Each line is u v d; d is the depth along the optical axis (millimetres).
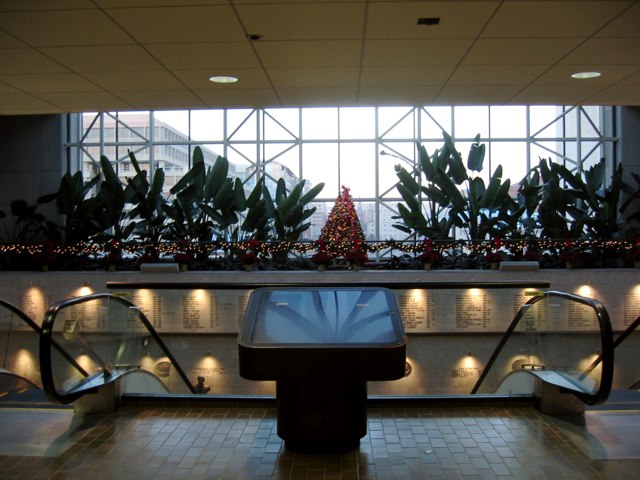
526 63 6547
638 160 13664
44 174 14094
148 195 11484
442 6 4879
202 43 5793
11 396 4543
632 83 7488
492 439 3619
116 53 6098
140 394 4371
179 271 10625
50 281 10719
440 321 7090
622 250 10969
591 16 5125
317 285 4250
